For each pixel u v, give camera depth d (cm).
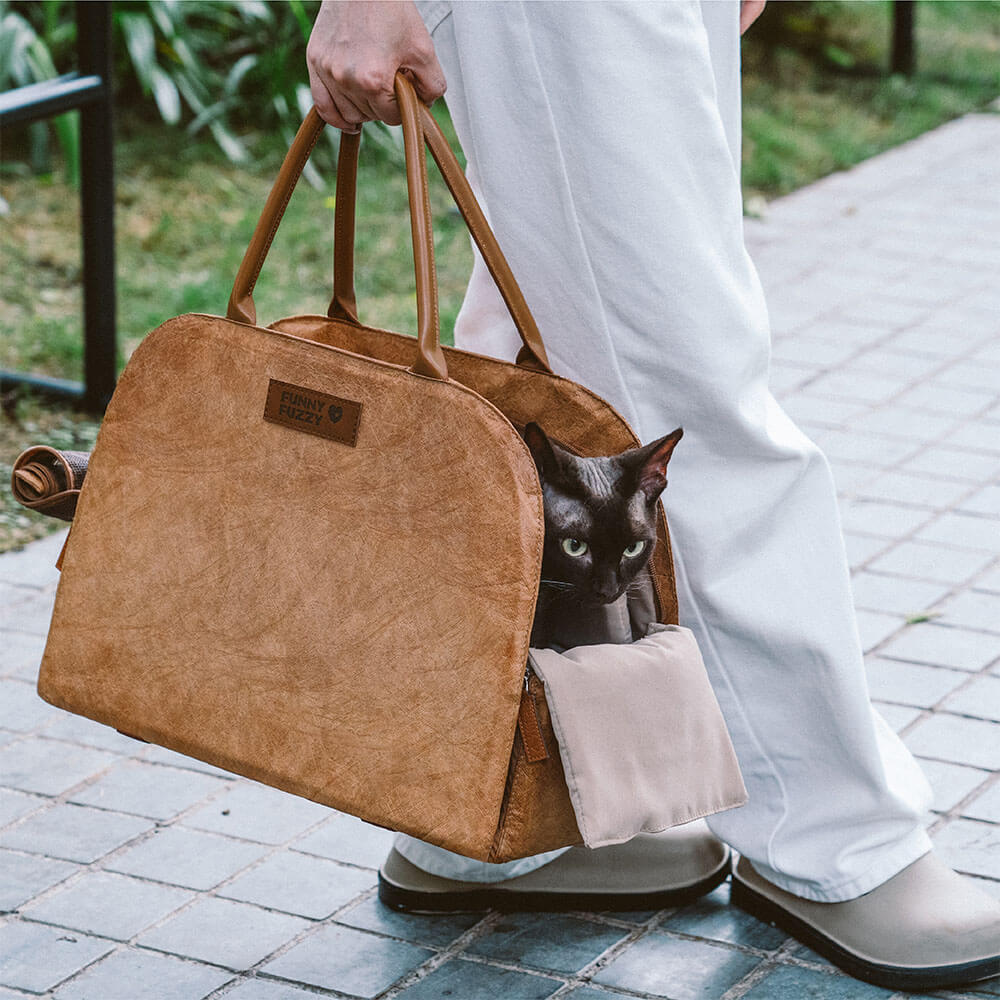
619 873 245
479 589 179
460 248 596
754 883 243
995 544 384
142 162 672
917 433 452
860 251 610
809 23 860
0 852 263
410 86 192
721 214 212
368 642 185
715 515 219
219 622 195
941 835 266
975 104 812
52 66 650
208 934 242
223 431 194
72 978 231
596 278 211
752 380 217
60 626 205
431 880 245
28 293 548
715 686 228
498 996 227
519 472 178
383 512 184
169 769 291
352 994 228
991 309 550
